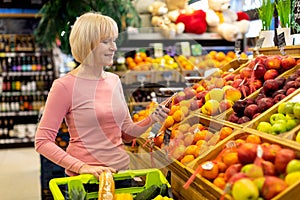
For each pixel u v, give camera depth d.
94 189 1.95
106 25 2.04
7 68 7.53
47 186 3.96
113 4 3.72
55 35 3.92
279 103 2.02
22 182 5.11
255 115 2.08
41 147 2.03
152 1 4.71
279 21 3.01
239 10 4.88
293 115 1.89
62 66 7.62
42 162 3.95
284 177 1.42
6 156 6.75
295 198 1.32
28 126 7.66
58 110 2.06
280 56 2.51
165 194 1.82
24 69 7.56
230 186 1.39
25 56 7.61
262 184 1.35
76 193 1.77
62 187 2.21
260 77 2.47
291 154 1.46
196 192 1.73
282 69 2.44
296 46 2.55
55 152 2.01
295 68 2.40
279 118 1.91
